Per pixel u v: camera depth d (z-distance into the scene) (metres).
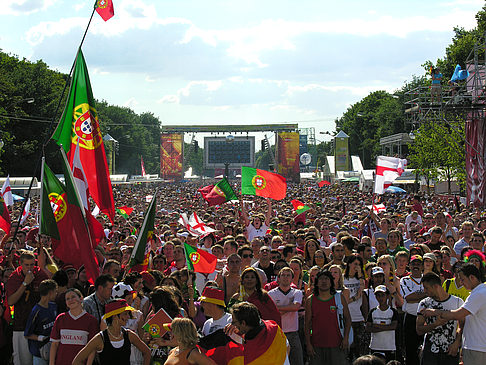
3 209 14.88
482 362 8.00
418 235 16.86
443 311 8.27
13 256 13.18
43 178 10.88
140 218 27.83
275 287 10.23
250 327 6.62
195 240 15.72
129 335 7.78
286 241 15.85
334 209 29.80
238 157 119.00
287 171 101.94
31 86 77.69
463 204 33.72
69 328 8.22
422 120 33.66
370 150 115.81
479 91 29.44
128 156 148.25
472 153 31.23
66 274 9.91
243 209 18.39
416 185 53.53
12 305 9.96
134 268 11.16
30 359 9.97
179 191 71.31
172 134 106.88
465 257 10.20
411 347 10.59
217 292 7.86
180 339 6.34
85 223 10.18
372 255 14.52
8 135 67.50
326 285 9.51
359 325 10.91
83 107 12.26
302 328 11.07
